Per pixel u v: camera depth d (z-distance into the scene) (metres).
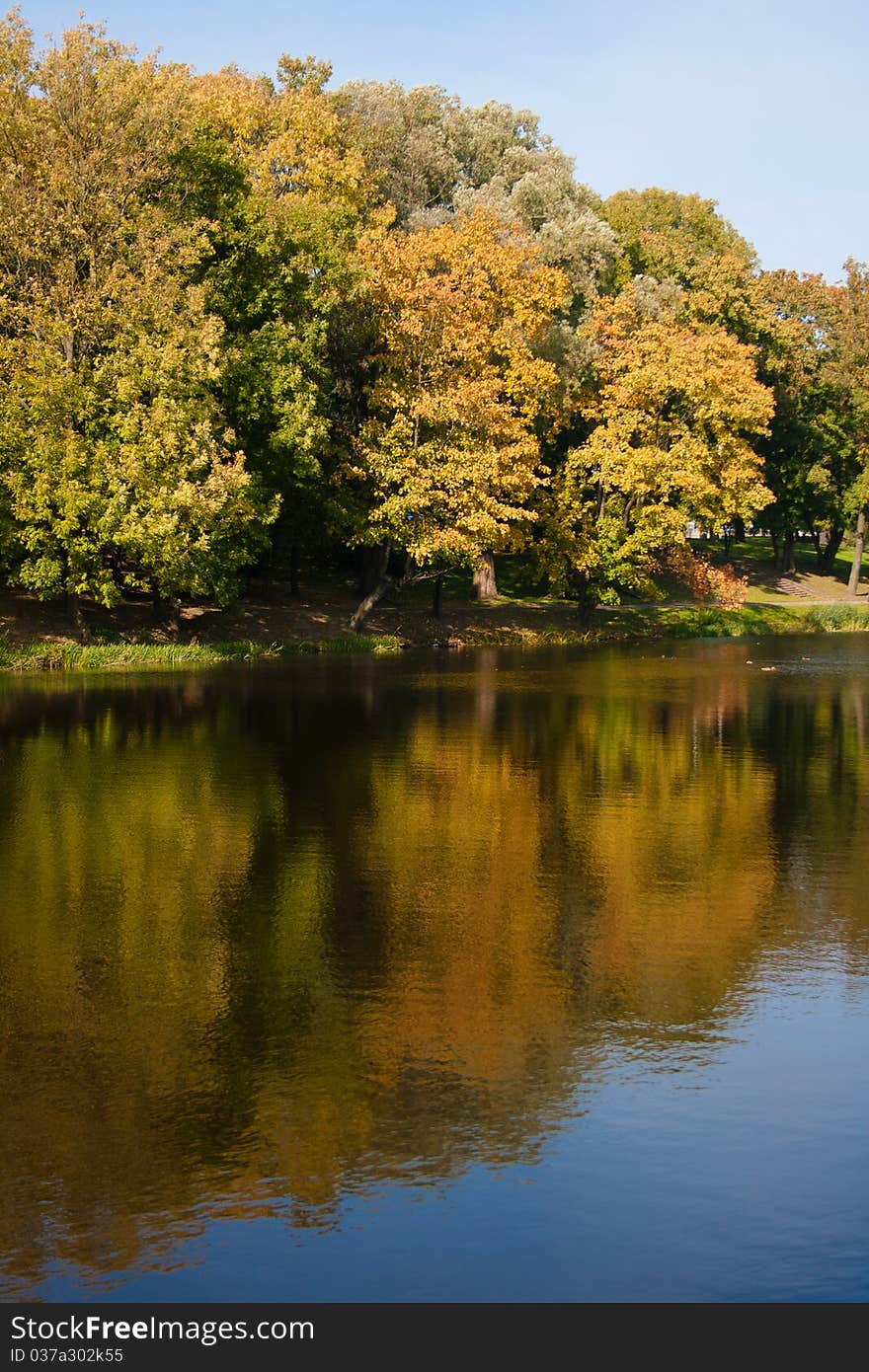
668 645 50.47
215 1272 5.75
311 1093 7.41
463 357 45.34
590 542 54.12
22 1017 8.67
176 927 10.80
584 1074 7.68
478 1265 5.79
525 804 16.38
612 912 11.30
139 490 34.94
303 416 39.91
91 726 23.66
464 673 36.25
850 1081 7.58
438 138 58.34
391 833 14.58
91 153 35.25
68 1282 5.70
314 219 41.44
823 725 24.55
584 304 57.00
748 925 10.90
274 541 47.59
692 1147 6.77
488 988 9.23
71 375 34.72
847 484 76.12
